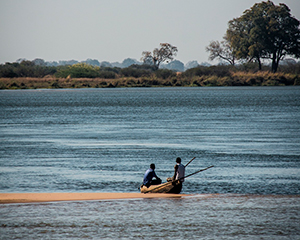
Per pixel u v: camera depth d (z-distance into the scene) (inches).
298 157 3410.4
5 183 2605.8
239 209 1968.5
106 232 1656.0
